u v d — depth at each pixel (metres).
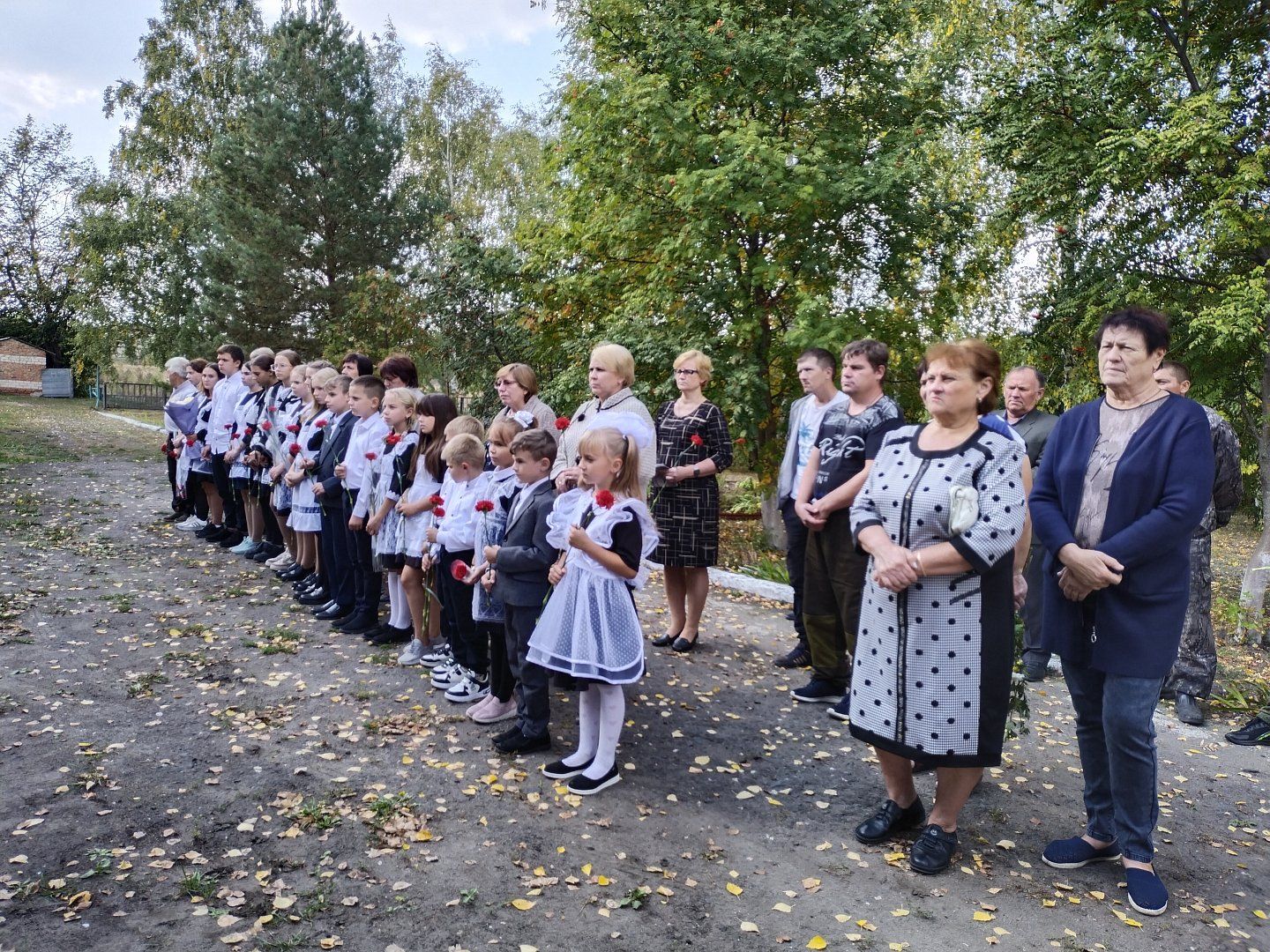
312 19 21.48
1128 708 3.12
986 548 2.95
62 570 7.30
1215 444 5.02
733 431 10.35
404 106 27.61
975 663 3.06
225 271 21.17
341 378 6.29
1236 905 3.21
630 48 11.82
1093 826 3.43
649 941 2.82
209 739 4.20
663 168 11.15
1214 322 8.45
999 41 13.16
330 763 3.99
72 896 2.88
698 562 5.88
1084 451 3.27
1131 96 10.09
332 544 6.18
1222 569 11.19
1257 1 9.23
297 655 5.46
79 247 29.19
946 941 2.89
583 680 3.78
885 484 3.25
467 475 4.75
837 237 11.08
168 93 26.34
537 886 3.09
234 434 8.07
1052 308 11.48
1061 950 2.88
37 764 3.84
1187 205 9.90
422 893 3.02
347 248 20.73
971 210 11.16
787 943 2.85
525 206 24.38
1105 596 3.14
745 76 10.62
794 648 6.15
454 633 4.79
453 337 14.05
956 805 3.32
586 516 3.87
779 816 3.75
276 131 20.75
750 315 10.87
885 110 11.35
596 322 12.34
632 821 3.63
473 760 4.10
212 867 3.11
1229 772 4.44
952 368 3.11
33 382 41.72
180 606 6.44
